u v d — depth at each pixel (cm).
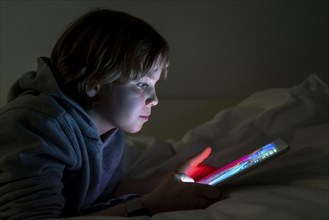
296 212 45
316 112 89
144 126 120
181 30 117
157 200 62
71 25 68
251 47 123
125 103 65
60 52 66
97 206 73
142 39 63
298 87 108
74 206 70
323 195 51
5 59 110
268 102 102
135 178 88
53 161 59
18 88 70
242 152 80
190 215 49
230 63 124
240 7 118
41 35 109
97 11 68
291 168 67
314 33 124
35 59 112
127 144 99
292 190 55
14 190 56
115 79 62
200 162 79
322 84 105
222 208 52
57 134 59
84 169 67
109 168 79
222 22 119
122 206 62
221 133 97
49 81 62
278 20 121
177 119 121
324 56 127
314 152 70
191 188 62
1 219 57
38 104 60
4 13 106
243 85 127
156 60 64
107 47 62
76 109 64
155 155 95
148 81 65
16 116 59
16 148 57
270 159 64
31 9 106
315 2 120
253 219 45
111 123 69
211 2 116
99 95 65
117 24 64
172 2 114
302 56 126
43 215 55
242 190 62
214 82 125
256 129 91
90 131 65
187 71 123
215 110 121
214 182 65
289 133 81
